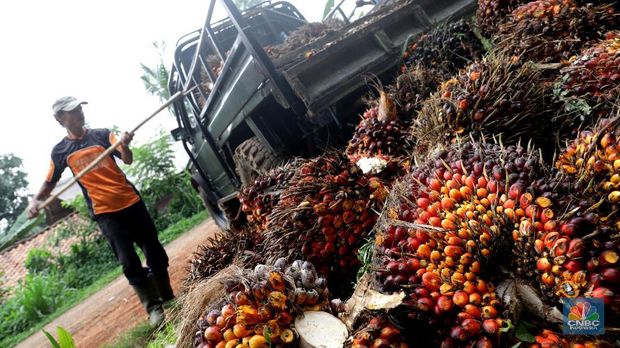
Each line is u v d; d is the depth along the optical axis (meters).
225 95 4.36
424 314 1.36
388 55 3.47
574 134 2.05
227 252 2.81
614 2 2.68
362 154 2.67
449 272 1.37
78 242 16.73
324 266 2.16
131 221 4.98
